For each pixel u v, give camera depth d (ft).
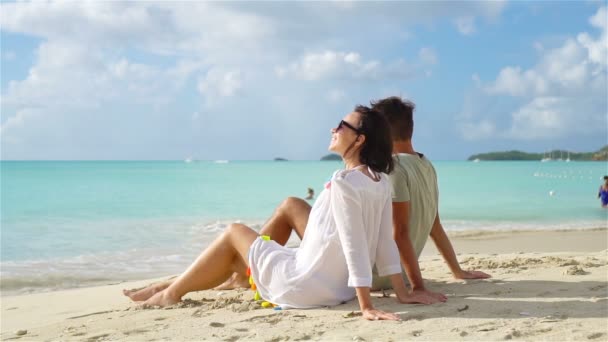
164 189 108.78
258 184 131.13
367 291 11.19
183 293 13.83
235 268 13.58
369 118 11.59
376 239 12.05
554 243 35.14
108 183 135.54
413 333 9.93
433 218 14.16
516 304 11.82
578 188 112.47
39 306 17.97
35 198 82.48
